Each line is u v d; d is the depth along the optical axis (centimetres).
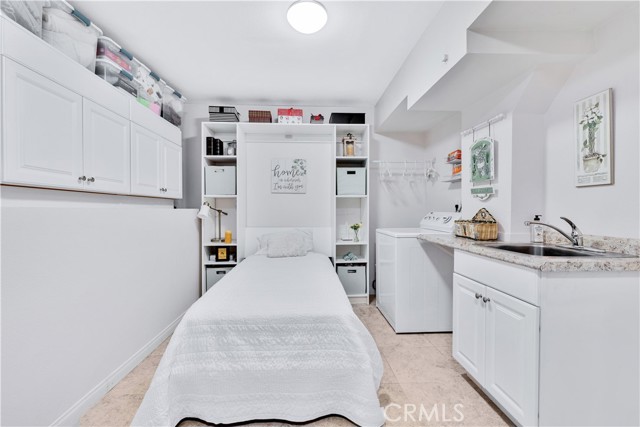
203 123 304
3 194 126
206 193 311
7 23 118
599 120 144
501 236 189
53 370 134
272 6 178
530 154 180
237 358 143
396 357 206
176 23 193
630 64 132
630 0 127
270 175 337
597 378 117
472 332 162
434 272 248
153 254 222
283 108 344
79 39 166
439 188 321
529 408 119
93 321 159
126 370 186
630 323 118
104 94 174
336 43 217
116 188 186
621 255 131
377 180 353
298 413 143
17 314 119
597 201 147
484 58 153
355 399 141
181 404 141
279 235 304
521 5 130
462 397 161
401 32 203
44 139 134
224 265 320
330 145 340
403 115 289
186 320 144
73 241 147
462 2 151
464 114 234
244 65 249
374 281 353
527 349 121
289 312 146
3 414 114
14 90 120
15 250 119
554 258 122
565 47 148
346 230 347
